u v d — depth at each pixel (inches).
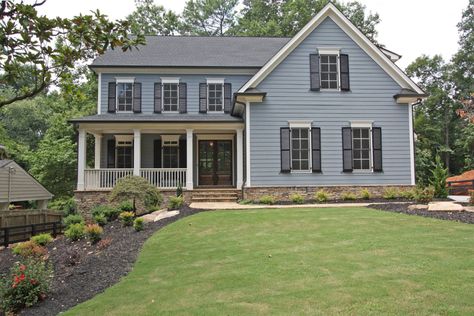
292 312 167.8
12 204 928.3
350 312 163.2
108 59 730.8
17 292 230.2
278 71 607.2
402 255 244.7
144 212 575.2
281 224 366.3
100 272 283.7
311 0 1178.0
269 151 595.5
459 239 282.7
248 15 1353.3
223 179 722.8
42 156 916.6
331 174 598.2
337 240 295.1
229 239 321.7
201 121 631.2
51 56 171.0
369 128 609.9
